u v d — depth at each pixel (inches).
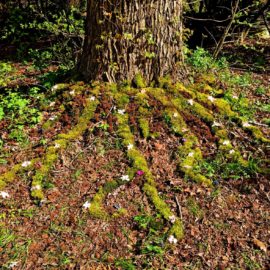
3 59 124.0
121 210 54.7
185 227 52.9
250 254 49.2
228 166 61.4
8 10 154.5
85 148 64.1
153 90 71.2
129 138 64.7
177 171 60.9
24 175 60.2
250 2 130.3
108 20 67.1
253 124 72.5
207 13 136.0
